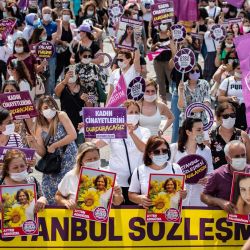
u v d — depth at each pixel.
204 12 41.12
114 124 16.52
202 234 15.04
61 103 22.75
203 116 19.41
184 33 30.69
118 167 16.92
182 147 16.81
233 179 14.58
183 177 14.43
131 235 14.85
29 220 14.12
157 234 14.92
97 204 14.29
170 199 14.48
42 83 27.05
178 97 23.20
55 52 31.94
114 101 20.66
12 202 13.97
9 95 18.89
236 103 21.80
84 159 14.95
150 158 15.18
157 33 35.66
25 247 14.51
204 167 16.45
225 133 17.62
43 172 17.14
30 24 33.50
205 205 16.34
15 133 17.70
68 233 14.65
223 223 15.02
